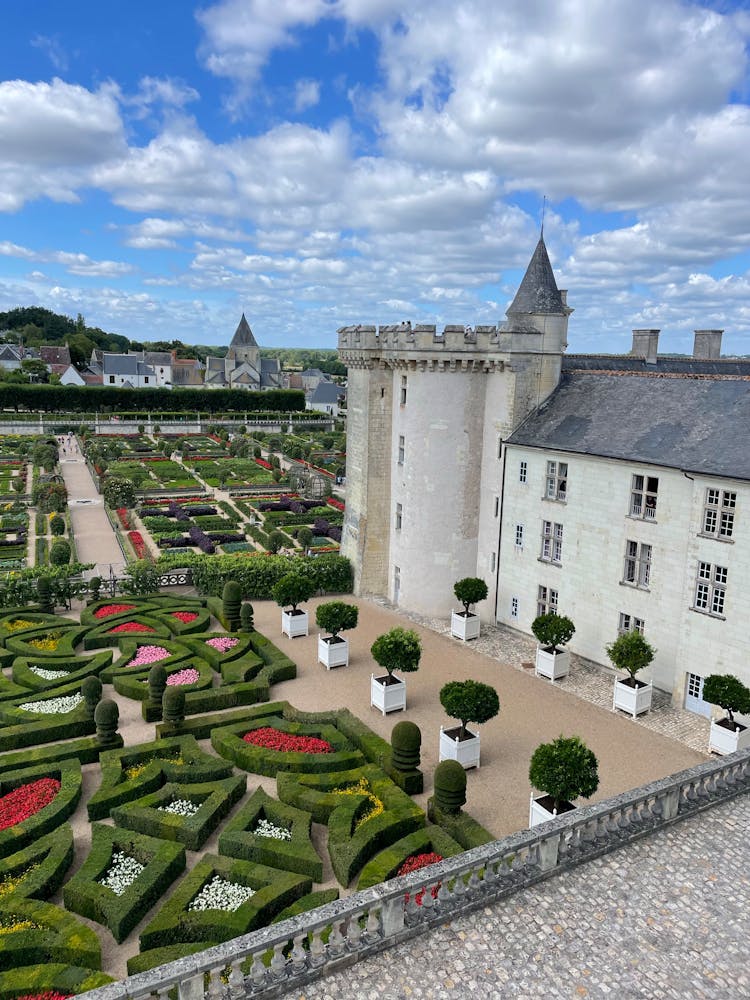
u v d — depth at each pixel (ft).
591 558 119.24
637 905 54.08
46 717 94.27
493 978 46.91
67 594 141.90
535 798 74.74
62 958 55.83
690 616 102.58
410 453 144.25
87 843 72.95
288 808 76.02
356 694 110.42
